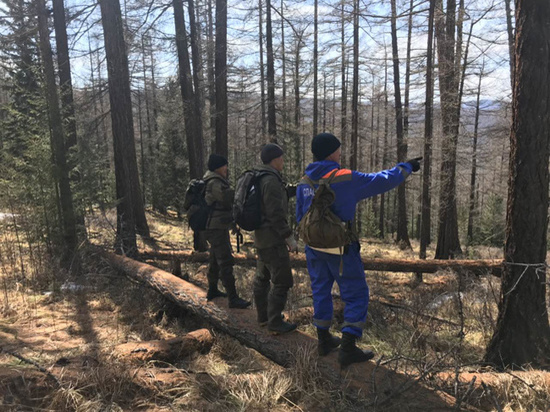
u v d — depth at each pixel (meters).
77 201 8.23
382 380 2.83
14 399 2.41
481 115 15.88
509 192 3.90
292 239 3.05
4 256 7.68
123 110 9.25
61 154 7.46
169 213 29.28
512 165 3.85
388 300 6.90
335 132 25.95
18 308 5.31
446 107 10.98
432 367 2.83
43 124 7.52
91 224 9.82
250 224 3.11
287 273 3.30
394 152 21.97
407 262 8.25
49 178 7.48
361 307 2.85
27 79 11.22
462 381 2.92
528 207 3.74
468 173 13.66
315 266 2.99
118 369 2.83
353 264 2.79
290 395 2.85
